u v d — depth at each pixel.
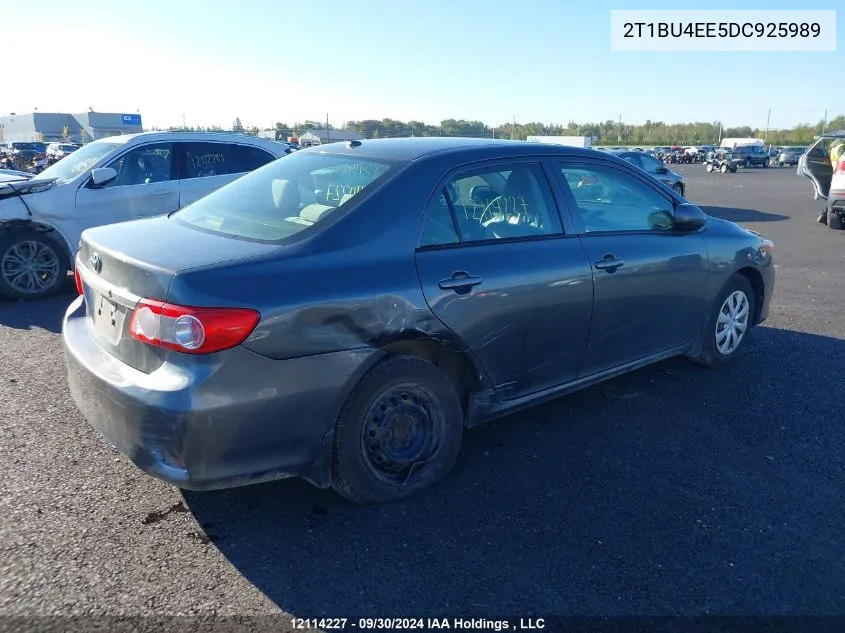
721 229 4.88
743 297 5.05
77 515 3.07
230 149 8.30
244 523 3.04
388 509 3.17
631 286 4.07
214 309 2.60
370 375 3.02
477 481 3.43
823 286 8.22
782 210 18.41
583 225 3.92
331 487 3.27
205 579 2.65
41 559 2.75
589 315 3.86
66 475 3.42
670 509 3.19
